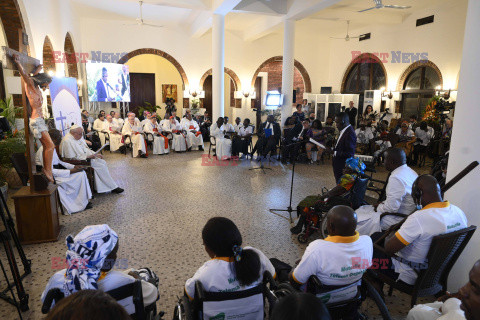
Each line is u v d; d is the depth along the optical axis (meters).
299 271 2.03
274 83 17.28
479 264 1.32
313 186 6.89
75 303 0.89
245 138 9.65
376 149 9.61
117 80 12.88
